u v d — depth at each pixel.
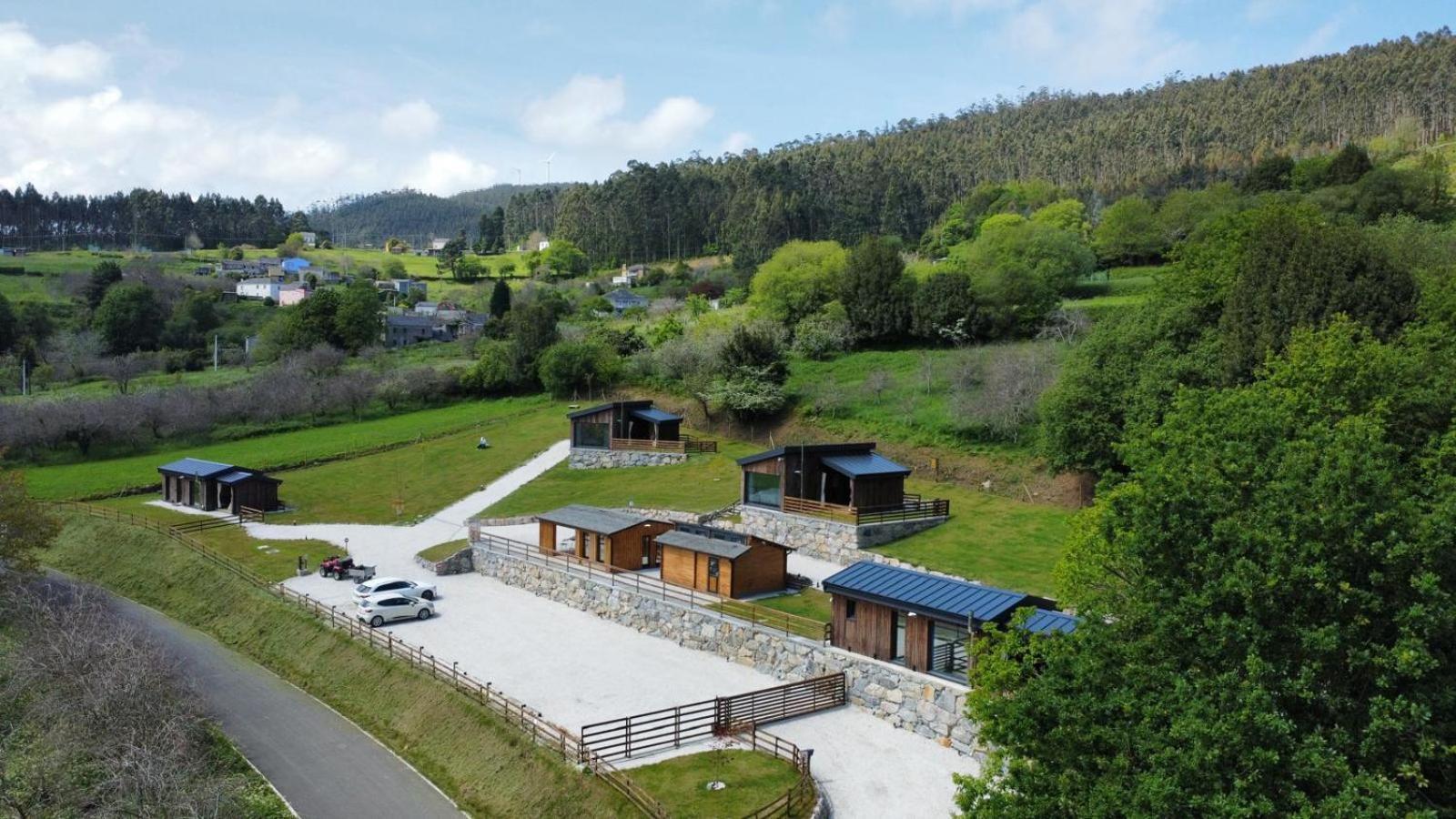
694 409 88.31
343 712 42.56
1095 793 20.41
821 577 50.47
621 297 167.38
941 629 36.41
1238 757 19.55
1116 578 28.56
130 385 117.12
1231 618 21.62
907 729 36.47
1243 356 49.59
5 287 169.88
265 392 104.50
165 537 66.31
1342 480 22.47
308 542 64.94
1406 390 36.22
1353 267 49.31
